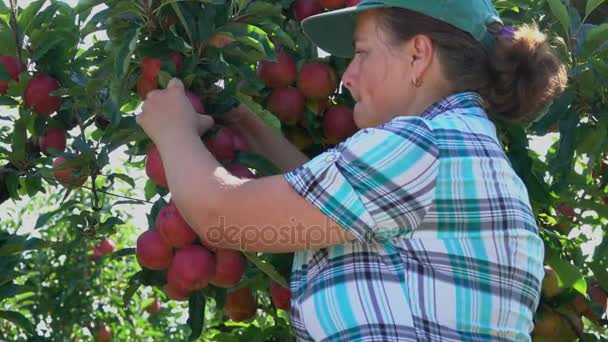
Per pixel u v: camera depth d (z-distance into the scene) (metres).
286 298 3.86
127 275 9.71
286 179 2.67
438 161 2.66
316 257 2.76
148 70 3.36
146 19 3.37
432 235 2.65
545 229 4.39
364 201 2.62
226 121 3.66
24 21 4.01
